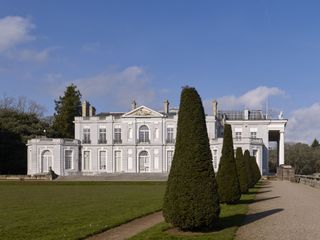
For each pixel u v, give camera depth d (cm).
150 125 9488
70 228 1880
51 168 8662
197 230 1748
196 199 1694
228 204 2856
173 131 9462
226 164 2861
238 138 8994
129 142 9475
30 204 3041
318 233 1727
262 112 10506
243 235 1675
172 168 1753
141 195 3884
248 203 2961
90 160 9550
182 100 1827
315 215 2280
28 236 1688
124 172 9156
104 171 9469
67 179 7825
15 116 10125
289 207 2678
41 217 2281
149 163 9450
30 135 9875
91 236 1712
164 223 1950
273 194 3819
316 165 12938
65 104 10862
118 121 9575
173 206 1703
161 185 5794
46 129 10412
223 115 10331
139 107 9481
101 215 2348
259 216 2242
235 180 2848
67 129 10744
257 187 4988
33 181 6775
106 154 9538
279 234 1700
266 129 10150
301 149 13212
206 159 1753
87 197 3675
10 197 3734
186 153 1745
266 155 10081
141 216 2302
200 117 1800
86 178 7981
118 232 1811
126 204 2983
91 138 9600
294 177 6856
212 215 1705
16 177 7950
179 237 1597
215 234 1666
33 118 10381
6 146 9400
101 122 9594
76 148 9394
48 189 5019
